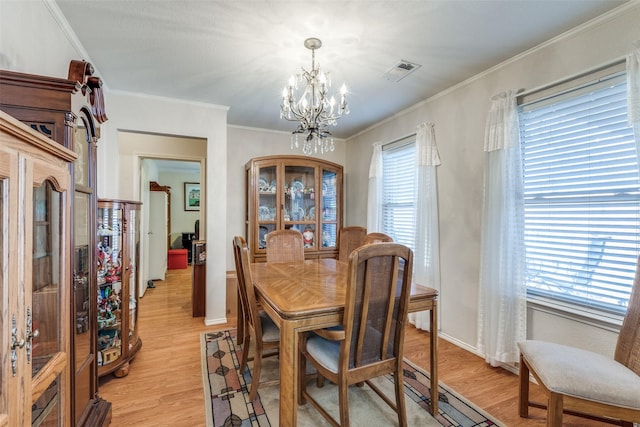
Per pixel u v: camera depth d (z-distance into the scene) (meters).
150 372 2.13
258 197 3.65
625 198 1.67
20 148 0.82
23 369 0.83
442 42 1.97
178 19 1.73
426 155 2.87
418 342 2.68
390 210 3.64
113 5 1.61
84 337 1.47
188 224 7.44
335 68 2.32
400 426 1.53
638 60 1.53
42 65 1.55
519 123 2.16
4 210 0.76
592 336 1.75
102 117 1.62
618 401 1.21
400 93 2.81
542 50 2.00
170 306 3.70
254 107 3.18
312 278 2.05
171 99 2.90
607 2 1.59
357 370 1.44
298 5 1.61
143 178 4.22
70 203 1.20
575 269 1.88
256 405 1.76
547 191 2.03
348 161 4.50
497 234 2.17
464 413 1.70
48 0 1.56
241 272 1.89
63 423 1.15
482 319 2.29
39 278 1.03
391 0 1.57
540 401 1.81
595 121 1.78
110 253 2.11
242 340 2.55
